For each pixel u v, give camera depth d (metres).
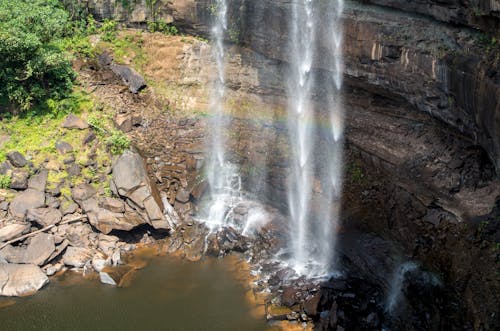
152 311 27.98
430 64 25.38
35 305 28.69
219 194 35.50
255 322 27.08
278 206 33.84
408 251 26.67
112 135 36.19
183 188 35.06
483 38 23.27
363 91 31.02
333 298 27.30
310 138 33.69
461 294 23.58
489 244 23.75
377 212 29.03
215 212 34.34
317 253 30.72
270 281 29.55
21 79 36.34
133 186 33.38
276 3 33.00
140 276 30.61
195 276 30.47
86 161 35.06
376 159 30.22
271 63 35.31
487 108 22.27
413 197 27.69
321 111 33.16
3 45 35.06
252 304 28.27
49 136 36.38
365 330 25.50
